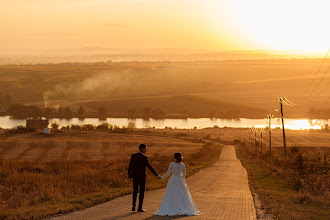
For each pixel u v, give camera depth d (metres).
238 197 15.05
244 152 86.25
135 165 11.41
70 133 121.25
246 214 10.95
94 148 91.88
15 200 13.42
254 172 32.94
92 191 16.47
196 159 58.38
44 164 34.19
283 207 12.31
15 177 18.95
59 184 17.05
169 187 11.05
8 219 9.75
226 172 32.38
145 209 11.73
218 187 19.50
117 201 13.41
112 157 77.69
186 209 10.90
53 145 93.69
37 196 14.08
